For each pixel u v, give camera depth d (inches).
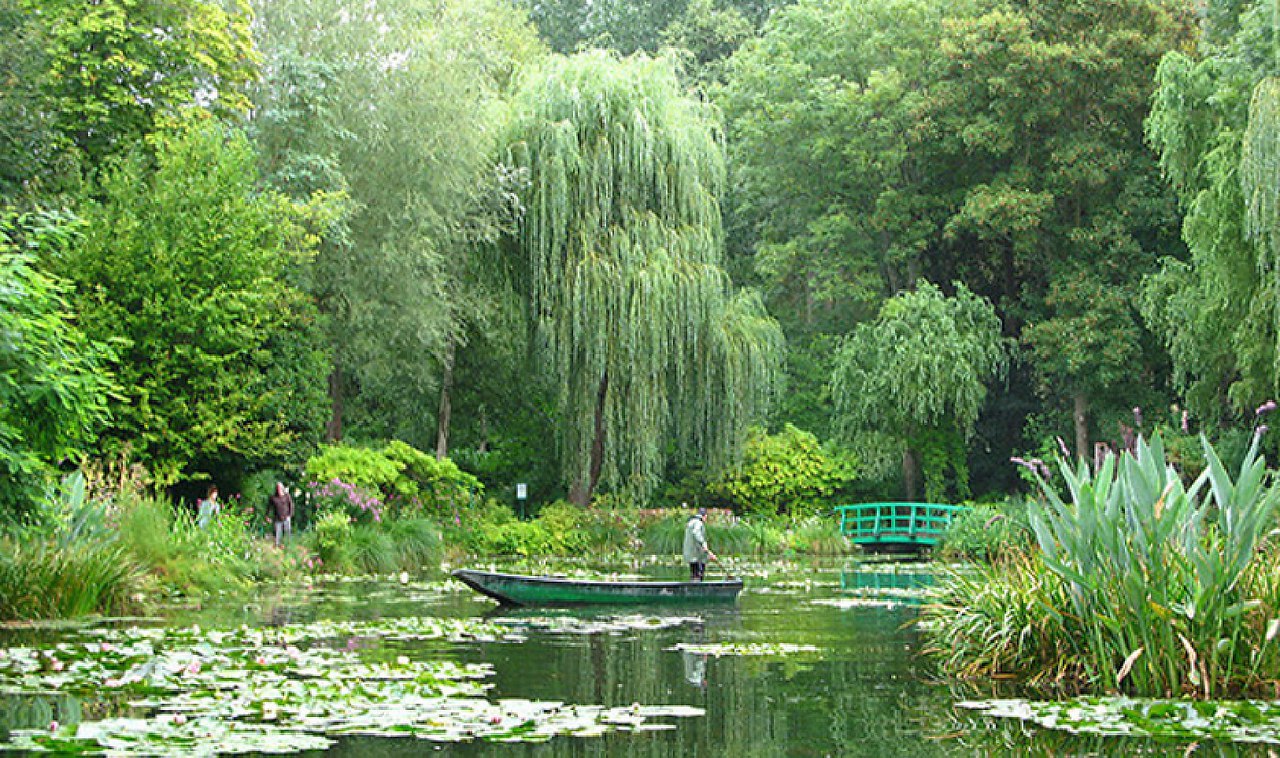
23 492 380.5
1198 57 1263.5
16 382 362.0
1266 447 984.9
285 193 847.1
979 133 1279.5
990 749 222.5
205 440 679.7
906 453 1330.0
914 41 1424.7
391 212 921.5
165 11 834.8
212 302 658.2
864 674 323.6
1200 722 241.6
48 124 697.0
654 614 509.0
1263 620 273.9
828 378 1434.5
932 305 1242.6
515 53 1494.8
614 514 1101.7
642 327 984.3
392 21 947.3
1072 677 304.5
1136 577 275.7
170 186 677.3
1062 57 1237.7
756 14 1881.2
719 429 1055.6
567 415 1034.1
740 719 254.2
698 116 1083.9
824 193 1471.5
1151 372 1312.7
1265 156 812.6
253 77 882.8
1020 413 1425.9
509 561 922.7
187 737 209.6
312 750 209.0
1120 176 1306.6
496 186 984.3
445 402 1195.3
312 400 820.0
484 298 1049.5
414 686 279.3
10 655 306.3
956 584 371.6
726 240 1611.7
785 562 988.6
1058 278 1285.7
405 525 858.1
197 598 523.2
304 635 385.1
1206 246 950.4
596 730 231.5
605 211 1008.9
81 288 653.3
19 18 697.6
